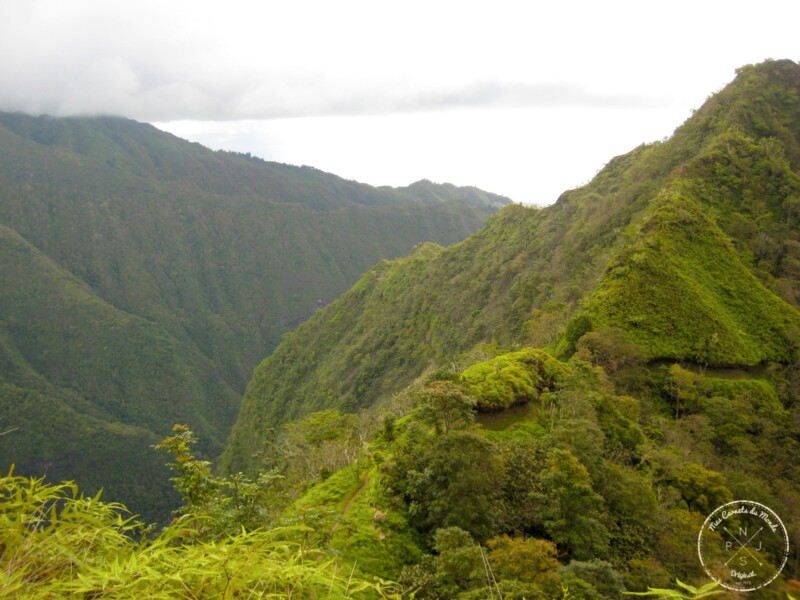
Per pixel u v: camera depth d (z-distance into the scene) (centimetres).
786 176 5772
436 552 1402
